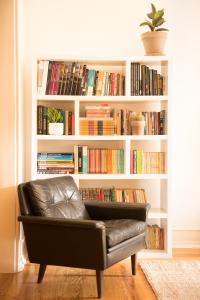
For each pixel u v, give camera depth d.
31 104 4.20
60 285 3.35
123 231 3.29
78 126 4.13
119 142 4.48
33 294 3.15
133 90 4.16
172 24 4.52
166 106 4.20
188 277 3.50
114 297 3.10
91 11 4.45
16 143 3.73
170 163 4.14
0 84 3.71
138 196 4.23
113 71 4.46
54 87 4.10
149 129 4.22
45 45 4.41
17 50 3.72
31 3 4.40
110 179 4.41
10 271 3.70
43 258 3.27
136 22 4.47
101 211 3.81
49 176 4.12
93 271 3.71
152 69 4.25
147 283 3.41
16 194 3.72
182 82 4.55
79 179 4.28
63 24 4.43
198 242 4.59
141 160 4.20
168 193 4.14
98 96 4.12
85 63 4.32
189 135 4.57
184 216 4.59
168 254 4.11
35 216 3.29
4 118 3.72
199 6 4.54
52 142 4.43
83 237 3.09
